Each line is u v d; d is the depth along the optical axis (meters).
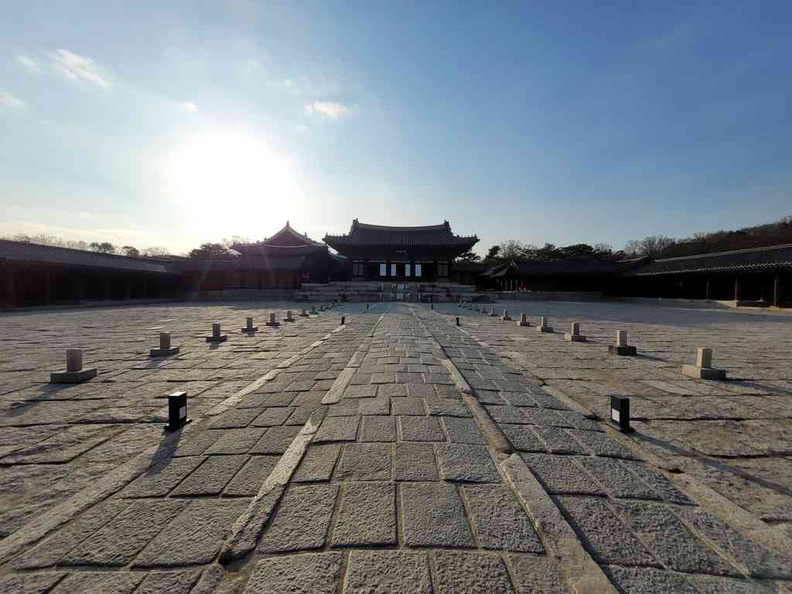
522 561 2.24
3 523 2.88
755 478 3.71
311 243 52.16
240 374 7.70
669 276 38.22
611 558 2.37
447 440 3.95
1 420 5.12
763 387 7.01
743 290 32.69
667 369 8.42
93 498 3.00
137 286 40.72
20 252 29.02
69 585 2.12
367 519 2.61
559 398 5.91
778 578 2.26
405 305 31.41
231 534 2.46
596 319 21.30
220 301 40.09
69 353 7.22
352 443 3.85
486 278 64.06
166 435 4.53
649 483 3.35
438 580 2.09
